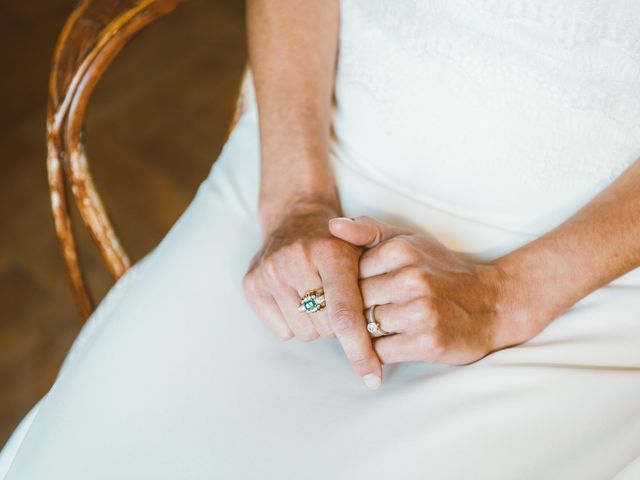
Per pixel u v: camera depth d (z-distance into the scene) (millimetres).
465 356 559
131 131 1435
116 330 608
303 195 641
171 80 1543
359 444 534
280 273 582
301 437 544
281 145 657
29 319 1138
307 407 561
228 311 613
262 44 677
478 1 562
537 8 549
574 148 589
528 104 582
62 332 1121
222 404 564
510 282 574
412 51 605
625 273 575
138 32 669
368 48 631
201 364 585
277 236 618
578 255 570
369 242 586
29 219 1273
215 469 536
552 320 581
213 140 1426
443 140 624
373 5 615
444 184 643
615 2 530
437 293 548
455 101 604
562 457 519
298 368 585
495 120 596
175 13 1691
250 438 547
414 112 625
